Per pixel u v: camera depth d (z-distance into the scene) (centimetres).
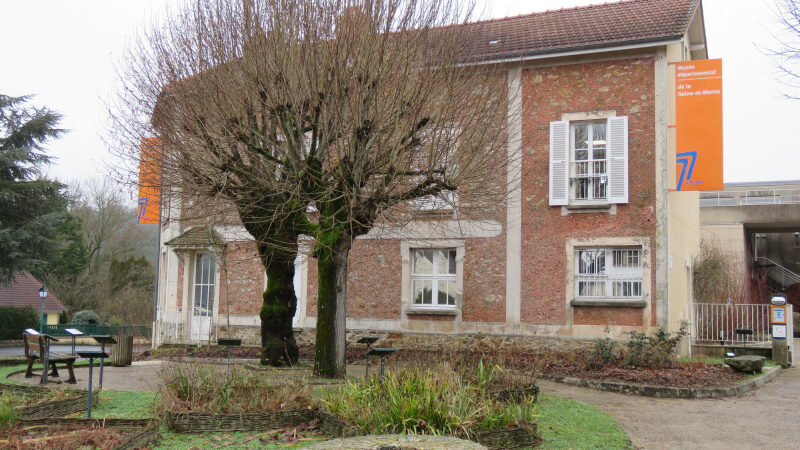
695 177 1490
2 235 3067
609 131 1566
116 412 799
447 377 745
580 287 1584
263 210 1197
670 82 1608
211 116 1096
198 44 1144
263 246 1270
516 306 1609
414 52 1077
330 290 1114
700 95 1500
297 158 1082
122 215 4206
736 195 3369
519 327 1602
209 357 1518
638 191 1541
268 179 1106
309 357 1537
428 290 1709
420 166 1117
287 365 1265
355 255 1755
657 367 1309
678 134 1508
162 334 1902
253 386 796
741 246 2862
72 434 650
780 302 1549
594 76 1595
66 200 3459
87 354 732
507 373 917
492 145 1158
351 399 708
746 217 2878
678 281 1675
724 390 1093
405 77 1033
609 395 1089
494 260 1639
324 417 705
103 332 3014
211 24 1145
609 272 1563
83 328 3100
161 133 1185
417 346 1611
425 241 1692
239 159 1121
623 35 1574
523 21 1872
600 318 1545
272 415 712
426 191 1113
